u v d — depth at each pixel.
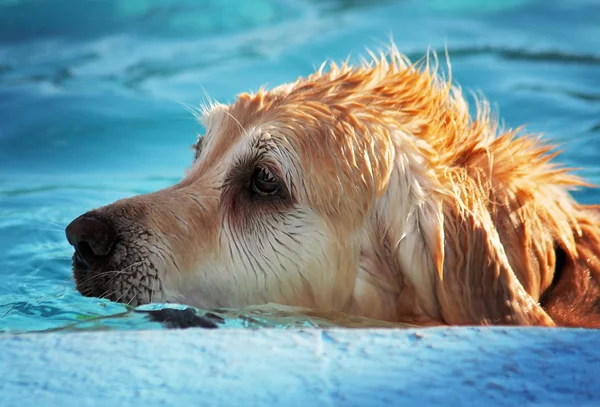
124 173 7.40
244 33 11.27
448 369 2.74
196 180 4.60
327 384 2.63
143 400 2.53
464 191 4.07
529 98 8.65
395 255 4.16
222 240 4.36
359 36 10.69
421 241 4.06
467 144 4.38
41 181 7.22
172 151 7.94
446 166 4.19
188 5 12.31
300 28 11.27
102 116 8.70
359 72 4.74
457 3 11.85
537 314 3.90
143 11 12.11
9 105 8.93
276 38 10.92
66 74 9.95
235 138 4.55
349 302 4.26
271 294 4.31
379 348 2.91
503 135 4.50
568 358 2.82
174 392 2.58
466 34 10.70
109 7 12.22
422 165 4.15
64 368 2.75
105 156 7.84
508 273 3.92
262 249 4.28
